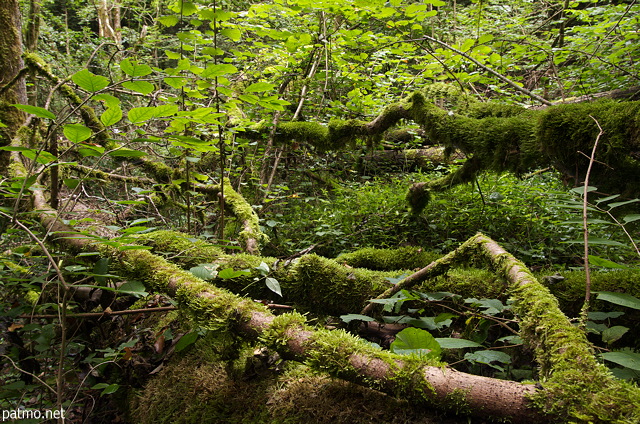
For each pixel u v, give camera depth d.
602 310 1.77
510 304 1.68
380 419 1.21
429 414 1.17
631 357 1.03
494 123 2.30
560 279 1.83
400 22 3.78
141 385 2.04
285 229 3.66
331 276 2.05
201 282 1.78
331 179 4.36
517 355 1.67
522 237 2.93
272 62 4.96
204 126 3.14
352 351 1.25
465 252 1.79
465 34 5.63
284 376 1.53
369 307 1.95
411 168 5.08
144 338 2.16
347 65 4.65
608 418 0.86
